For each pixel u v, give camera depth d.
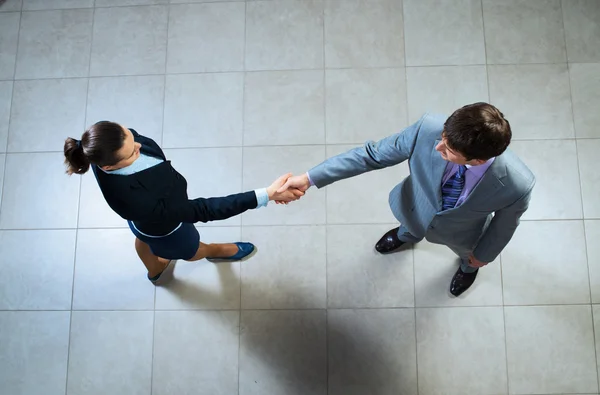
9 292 2.28
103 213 2.33
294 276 2.23
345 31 2.44
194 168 2.36
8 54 2.50
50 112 2.44
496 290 2.18
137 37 2.49
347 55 2.42
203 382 2.17
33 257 2.30
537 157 2.28
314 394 2.15
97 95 2.45
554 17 2.39
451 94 2.36
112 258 2.29
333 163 1.44
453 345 2.15
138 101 2.43
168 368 2.19
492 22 2.41
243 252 2.22
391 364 2.15
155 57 2.47
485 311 2.16
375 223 2.26
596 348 2.12
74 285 2.27
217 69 2.44
